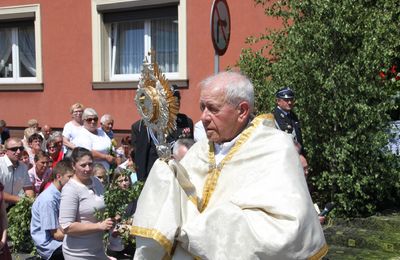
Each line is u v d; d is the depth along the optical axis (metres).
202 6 9.07
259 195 2.17
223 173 2.37
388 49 6.46
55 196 4.65
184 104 9.29
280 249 2.04
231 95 2.34
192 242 2.13
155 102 2.38
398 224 6.24
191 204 2.31
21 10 11.12
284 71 6.66
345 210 6.61
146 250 2.24
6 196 5.91
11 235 5.41
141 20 10.01
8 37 11.69
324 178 6.60
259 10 8.44
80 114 7.88
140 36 10.19
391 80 6.63
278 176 2.20
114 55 10.44
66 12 10.57
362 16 6.45
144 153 5.41
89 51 10.35
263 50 7.93
